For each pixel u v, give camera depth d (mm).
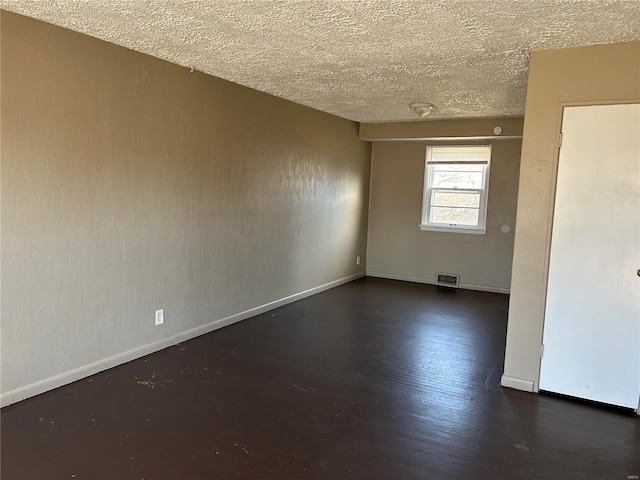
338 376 3334
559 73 2906
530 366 3148
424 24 2525
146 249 3469
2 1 2336
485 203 6352
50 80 2727
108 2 2326
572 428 2676
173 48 3137
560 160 2951
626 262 2855
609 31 2553
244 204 4469
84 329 3070
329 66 3488
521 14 2336
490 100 4551
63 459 2217
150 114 3391
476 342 4184
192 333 3996
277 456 2307
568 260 2994
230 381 3178
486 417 2777
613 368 2934
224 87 4070
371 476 2168
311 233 5676
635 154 2779
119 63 3125
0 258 2570
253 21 2555
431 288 6500
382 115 5703
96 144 3023
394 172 6918
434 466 2266
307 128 5348
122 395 2898
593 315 2961
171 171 3615
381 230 7094
